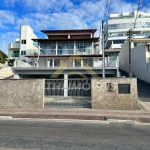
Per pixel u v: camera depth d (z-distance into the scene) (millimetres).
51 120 8062
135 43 30719
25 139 5043
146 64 22047
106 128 6598
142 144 4711
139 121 7816
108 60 21297
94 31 32344
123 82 10539
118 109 10438
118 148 4375
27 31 43219
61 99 12289
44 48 29438
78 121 7859
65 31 32375
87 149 4273
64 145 4547
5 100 11281
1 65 26219
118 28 57625
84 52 28875
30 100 11086
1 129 6293
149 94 15273
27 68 22062
